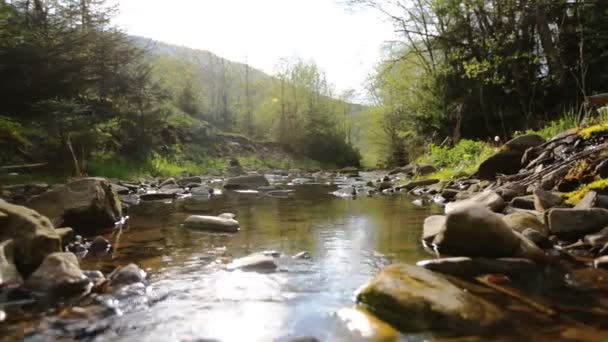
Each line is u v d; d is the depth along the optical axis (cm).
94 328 241
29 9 1258
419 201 775
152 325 245
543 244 385
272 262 362
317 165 3316
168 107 2131
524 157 779
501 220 369
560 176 569
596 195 431
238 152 2819
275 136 3594
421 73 1872
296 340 216
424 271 287
